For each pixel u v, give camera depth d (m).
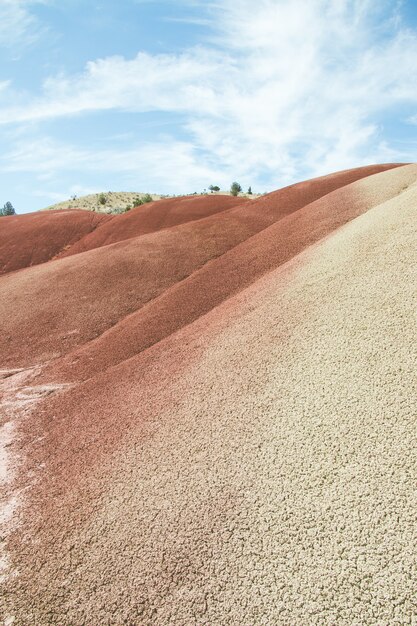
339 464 7.37
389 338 9.69
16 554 7.85
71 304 24.03
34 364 18.67
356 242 15.67
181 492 7.94
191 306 20.03
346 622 5.35
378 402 8.22
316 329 11.32
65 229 48.84
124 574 6.78
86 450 10.49
